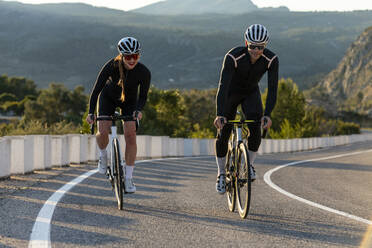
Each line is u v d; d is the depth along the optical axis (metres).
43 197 7.25
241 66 6.32
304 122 54.56
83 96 117.62
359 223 5.91
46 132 15.86
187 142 26.38
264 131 6.33
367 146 48.03
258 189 9.34
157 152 21.53
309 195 8.55
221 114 6.27
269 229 5.46
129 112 7.20
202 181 10.38
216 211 6.57
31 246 4.51
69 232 5.09
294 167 16.00
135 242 4.75
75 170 11.65
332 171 14.62
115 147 6.77
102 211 6.32
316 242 4.88
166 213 6.31
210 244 4.73
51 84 114.44
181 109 40.25
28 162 10.65
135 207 6.70
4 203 6.69
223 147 6.89
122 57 6.51
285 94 54.34
